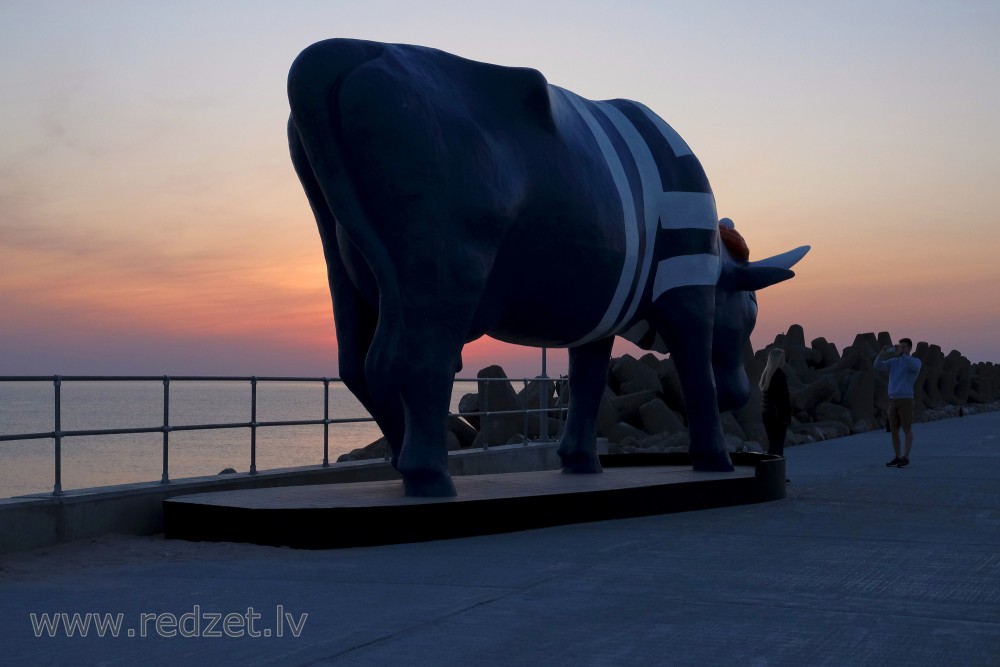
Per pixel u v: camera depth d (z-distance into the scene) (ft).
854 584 23.40
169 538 29.84
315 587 23.06
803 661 17.34
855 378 95.25
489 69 32.58
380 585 23.25
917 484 46.09
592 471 40.83
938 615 20.49
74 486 32.45
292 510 28.27
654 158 38.52
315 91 29.22
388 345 29.96
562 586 23.12
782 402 46.88
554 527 32.12
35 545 27.71
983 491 43.04
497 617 20.25
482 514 30.45
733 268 42.24
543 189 32.73
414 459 31.09
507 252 32.48
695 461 41.11
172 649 18.20
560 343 36.96
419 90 30.17
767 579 23.93
